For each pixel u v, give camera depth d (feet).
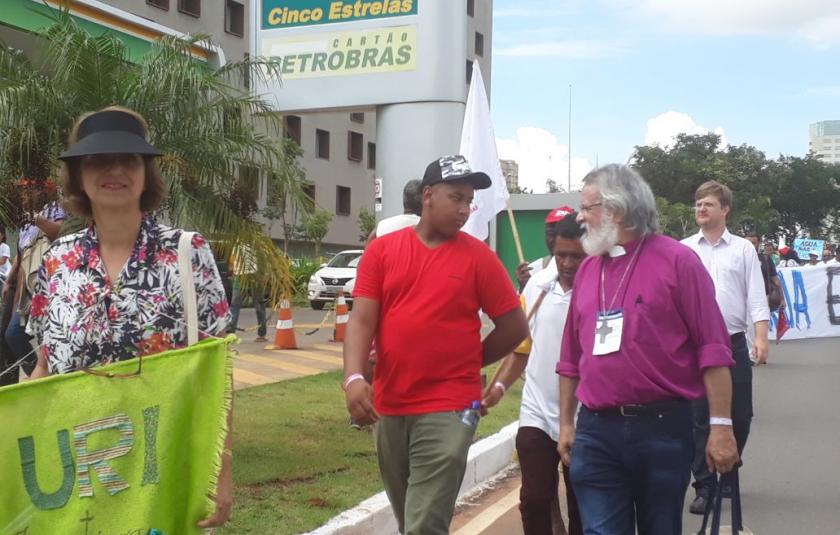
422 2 42.09
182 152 20.92
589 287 12.39
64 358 9.71
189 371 9.36
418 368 12.91
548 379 14.96
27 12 35.70
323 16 43.62
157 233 9.95
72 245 10.01
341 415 27.58
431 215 13.16
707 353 11.64
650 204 12.06
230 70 23.57
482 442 24.79
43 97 19.79
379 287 13.32
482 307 13.47
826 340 65.21
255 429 25.27
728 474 13.39
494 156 21.07
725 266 20.70
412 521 12.74
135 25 40.65
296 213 24.07
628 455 11.80
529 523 14.98
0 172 20.06
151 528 9.14
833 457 26.73
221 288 10.13
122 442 9.16
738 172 198.59
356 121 164.76
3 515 8.79
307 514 17.53
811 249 131.75
